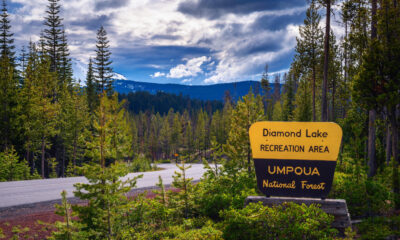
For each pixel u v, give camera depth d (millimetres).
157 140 102250
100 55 52656
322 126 8828
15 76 38750
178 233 9117
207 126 103562
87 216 8070
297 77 34562
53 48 53781
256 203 8797
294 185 8992
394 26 9711
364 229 7281
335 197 9898
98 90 52750
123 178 20188
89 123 40906
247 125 15047
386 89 9898
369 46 10406
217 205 10961
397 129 10070
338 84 32656
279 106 78562
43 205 12094
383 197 8797
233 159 14391
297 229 6715
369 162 14953
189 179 11547
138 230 9492
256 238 7211
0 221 10148
